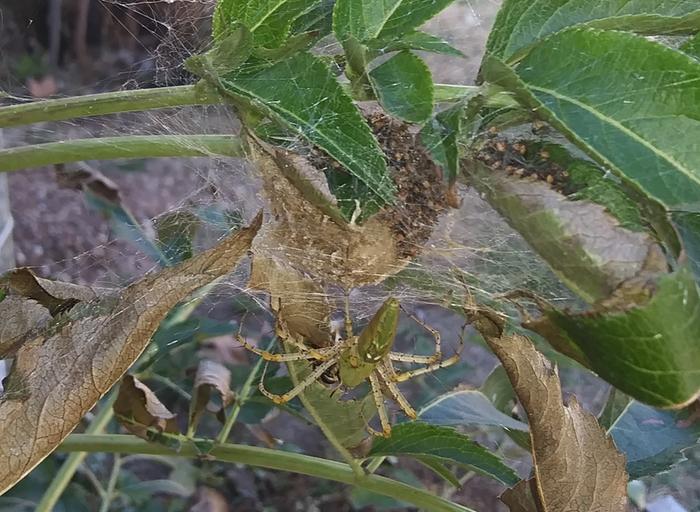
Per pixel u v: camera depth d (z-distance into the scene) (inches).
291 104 6.6
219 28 7.2
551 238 6.4
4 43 43.4
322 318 9.2
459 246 8.7
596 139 6.0
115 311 7.3
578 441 8.2
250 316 21.4
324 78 6.6
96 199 15.4
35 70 42.4
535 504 8.9
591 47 6.2
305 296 8.5
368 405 11.3
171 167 40.4
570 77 6.2
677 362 5.7
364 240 7.5
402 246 7.6
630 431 11.1
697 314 5.7
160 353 13.8
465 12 12.9
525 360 7.6
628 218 6.2
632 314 5.8
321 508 28.4
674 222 6.9
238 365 20.4
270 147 7.1
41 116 7.4
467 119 6.8
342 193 7.3
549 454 8.0
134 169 33.2
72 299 8.3
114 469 20.1
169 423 12.1
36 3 44.3
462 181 6.9
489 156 6.9
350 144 6.4
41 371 7.3
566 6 6.7
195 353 21.8
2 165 8.0
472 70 13.1
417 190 7.4
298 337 9.7
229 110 8.5
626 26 6.7
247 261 11.4
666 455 10.9
